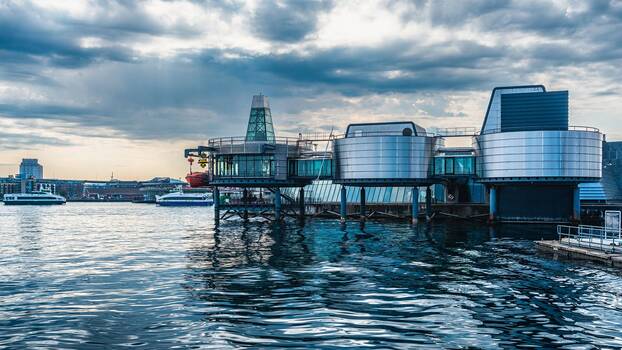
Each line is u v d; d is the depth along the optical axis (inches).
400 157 3275.1
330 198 4589.1
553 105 3152.1
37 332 995.9
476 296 1248.2
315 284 1405.0
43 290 1376.7
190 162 3873.0
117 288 1391.5
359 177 3339.1
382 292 1298.0
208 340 933.8
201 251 2156.7
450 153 3508.9
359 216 4040.4
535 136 3031.5
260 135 5059.1
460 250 2049.7
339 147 3467.0
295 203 4207.7
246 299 1237.1
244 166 3663.9
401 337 943.0
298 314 1096.8
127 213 7524.6
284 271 1615.4
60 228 3941.9
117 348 899.4
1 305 1208.8
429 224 3353.8
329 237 2615.7
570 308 1135.0
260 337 948.0
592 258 1784.0
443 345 900.0
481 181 3245.6
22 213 7613.2
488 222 3309.5
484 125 3937.0
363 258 1862.7
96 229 3782.0
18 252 2242.9
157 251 2207.2
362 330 984.9
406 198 4252.0
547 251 1995.6
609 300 1202.6
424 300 1212.5
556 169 3011.8
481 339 930.1
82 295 1310.3
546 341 919.0
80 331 998.4
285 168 3639.3
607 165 5142.7
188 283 1443.2
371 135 3474.4
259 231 3107.8
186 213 7337.6
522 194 3270.2
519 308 1136.8
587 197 4271.7
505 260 1781.5
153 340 938.7
